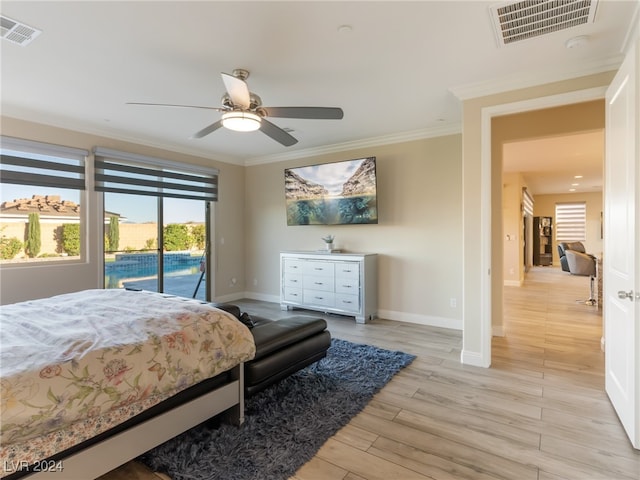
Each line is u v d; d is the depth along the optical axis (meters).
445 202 4.33
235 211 6.08
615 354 2.31
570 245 9.83
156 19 2.05
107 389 1.47
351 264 4.62
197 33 2.20
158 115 3.72
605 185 2.55
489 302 3.05
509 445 1.96
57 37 2.24
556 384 2.73
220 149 5.35
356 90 3.12
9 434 1.22
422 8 1.96
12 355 1.44
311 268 5.02
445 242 4.34
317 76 2.83
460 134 4.21
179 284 5.23
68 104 3.41
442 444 1.97
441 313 4.39
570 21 2.08
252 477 1.70
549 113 3.70
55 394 1.33
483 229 3.01
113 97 3.23
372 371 2.95
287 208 5.49
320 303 4.94
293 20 2.07
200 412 1.92
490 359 3.16
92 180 4.17
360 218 4.81
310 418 2.21
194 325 1.94
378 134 4.57
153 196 4.84
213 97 3.24
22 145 3.58
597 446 1.95
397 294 4.71
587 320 4.71
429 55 2.49
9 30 2.15
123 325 1.81
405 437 2.04
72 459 1.42
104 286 4.31
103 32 2.19
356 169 4.78
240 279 6.21
